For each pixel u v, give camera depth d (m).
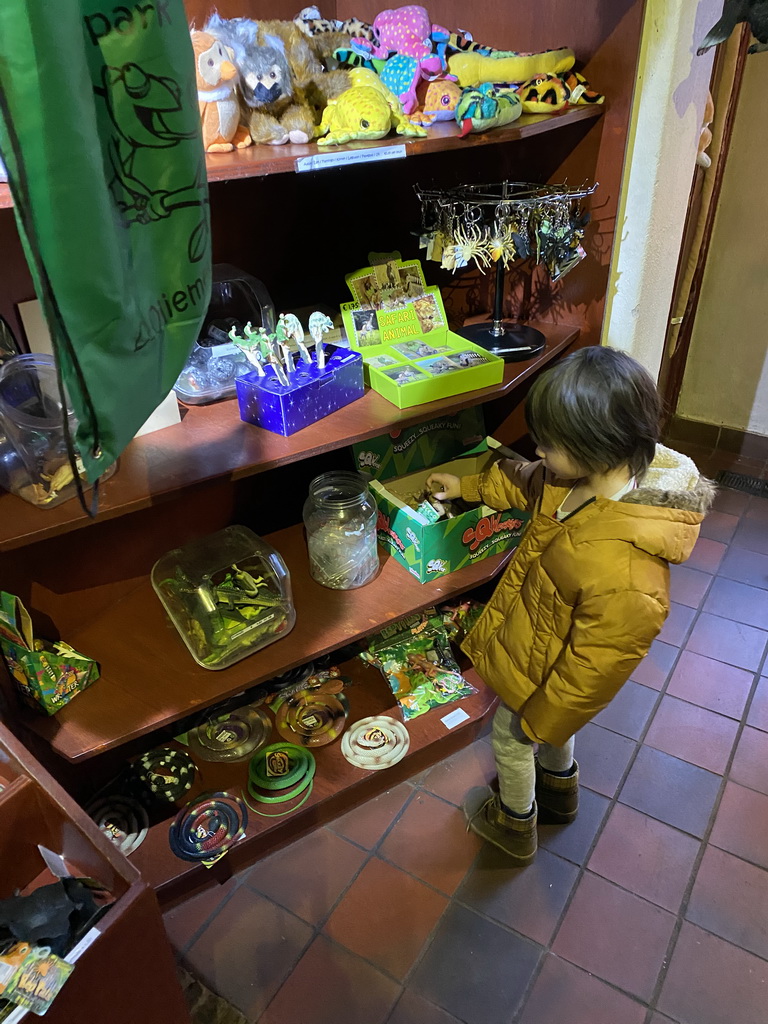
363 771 1.58
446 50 1.43
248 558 1.57
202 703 1.29
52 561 1.35
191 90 0.75
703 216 2.12
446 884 1.48
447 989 1.32
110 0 0.66
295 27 1.29
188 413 1.37
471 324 1.71
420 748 1.63
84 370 0.72
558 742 1.23
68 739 1.23
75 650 1.38
